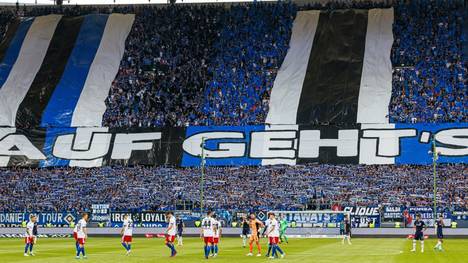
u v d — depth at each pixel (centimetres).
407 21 11369
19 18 12281
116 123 10519
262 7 11975
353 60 10938
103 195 9500
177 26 11812
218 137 10162
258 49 11381
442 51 10844
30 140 10431
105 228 8850
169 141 10212
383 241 7362
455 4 11438
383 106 10206
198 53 11419
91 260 4506
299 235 8306
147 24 11888
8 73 11381
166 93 10881
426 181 9144
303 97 10525
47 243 6975
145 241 7425
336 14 11712
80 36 11806
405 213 8419
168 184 9625
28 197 9550
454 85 10350
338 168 9556
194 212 8800
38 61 11525
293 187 9331
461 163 9350
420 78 10531
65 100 10888
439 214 8294
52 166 10050
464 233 8281
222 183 9525
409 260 4503
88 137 10381
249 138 10106
